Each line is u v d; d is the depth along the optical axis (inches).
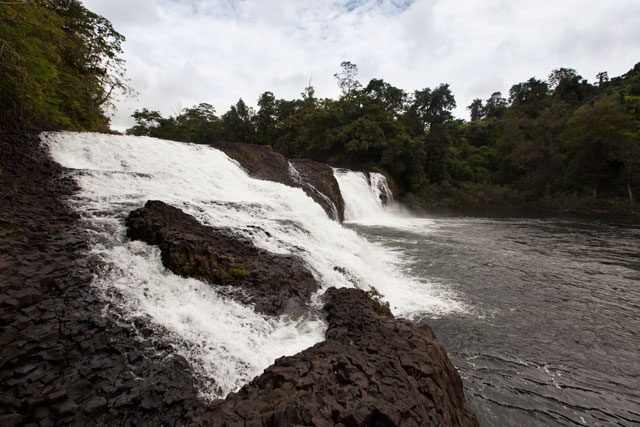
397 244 698.8
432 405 177.3
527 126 1685.5
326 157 1685.5
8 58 453.4
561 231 941.2
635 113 1784.0
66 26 724.0
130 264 272.5
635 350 317.4
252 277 299.1
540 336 338.0
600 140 1441.9
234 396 170.7
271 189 687.7
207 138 2219.5
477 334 337.4
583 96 2410.2
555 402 247.9
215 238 349.7
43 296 214.4
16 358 169.3
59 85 666.2
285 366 190.4
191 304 255.8
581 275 527.2
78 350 187.6
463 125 3056.1
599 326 361.1
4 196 335.6
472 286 464.8
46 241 272.8
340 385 174.4
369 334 240.1
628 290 463.8
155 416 168.4
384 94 1984.5
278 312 274.8
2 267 221.1
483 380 268.4
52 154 488.4
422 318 367.2
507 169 1952.5
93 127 797.9
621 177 1486.2
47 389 161.3
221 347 222.4
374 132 1539.1
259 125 2162.9
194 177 614.5
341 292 320.5
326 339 248.5
